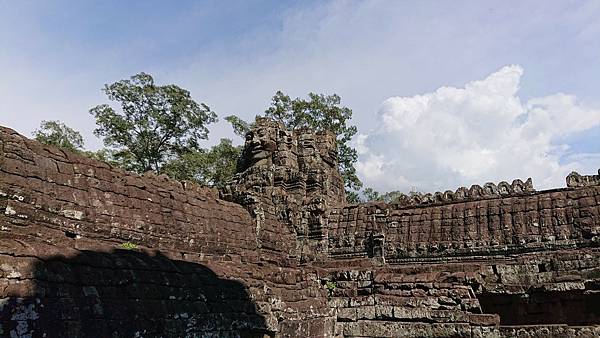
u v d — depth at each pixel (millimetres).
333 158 25922
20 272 5164
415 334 10820
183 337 6934
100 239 11914
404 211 20875
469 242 18594
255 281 9312
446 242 19078
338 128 37719
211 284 8109
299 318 9977
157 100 31516
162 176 15445
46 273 5453
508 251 17750
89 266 6188
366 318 11312
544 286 12555
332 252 21062
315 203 21719
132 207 13211
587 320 12367
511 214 18469
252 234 17969
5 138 10062
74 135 31281
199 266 8375
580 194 17562
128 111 31125
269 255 18344
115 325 5930
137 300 6520
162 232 13883
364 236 20906
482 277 13047
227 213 17328
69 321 5410
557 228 17250
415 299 11188
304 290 10766
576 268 12766
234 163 37062
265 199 19406
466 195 20000
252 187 22344
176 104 31766
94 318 5715
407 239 20000
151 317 6520
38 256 5535
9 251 5297
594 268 12422
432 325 10758
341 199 25500
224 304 8055
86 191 11930
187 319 7113
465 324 10531
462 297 10930
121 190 13086
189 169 33312
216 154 36375
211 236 15797
